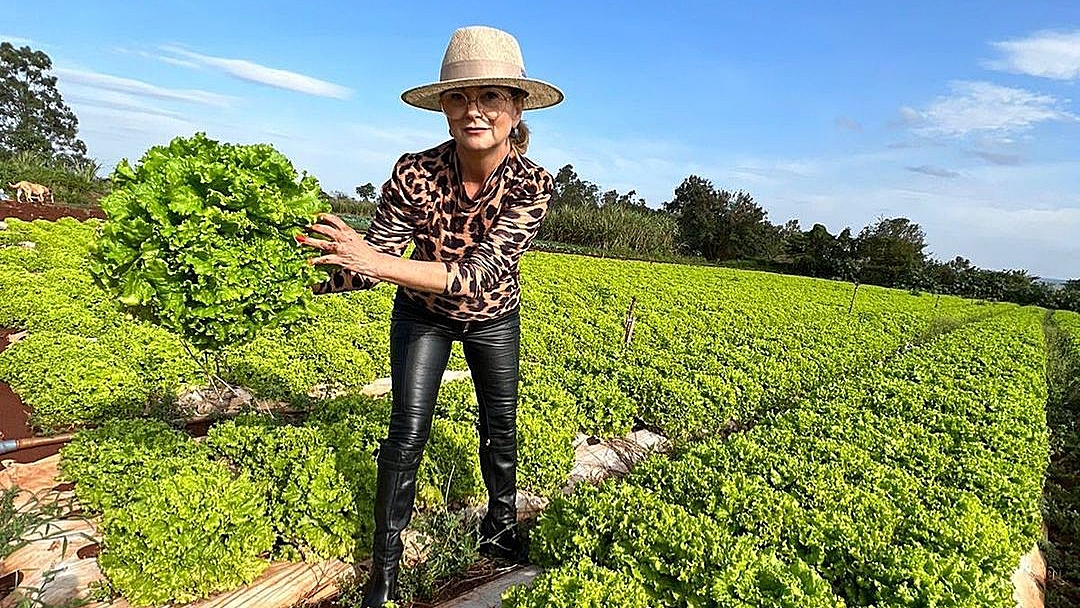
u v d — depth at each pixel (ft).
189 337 11.77
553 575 13.07
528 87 12.59
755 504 16.66
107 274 11.28
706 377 32.63
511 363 14.66
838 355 49.60
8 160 144.56
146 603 13.34
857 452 22.36
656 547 14.62
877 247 209.56
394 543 13.55
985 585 14.44
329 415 21.18
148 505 13.98
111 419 19.60
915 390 34.01
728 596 12.83
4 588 13.91
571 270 97.55
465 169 12.94
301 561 15.47
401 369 13.43
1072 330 111.65
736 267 218.59
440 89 11.96
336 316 38.70
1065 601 20.13
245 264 11.19
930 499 19.71
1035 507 21.36
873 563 14.97
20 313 33.40
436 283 11.59
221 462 17.54
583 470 23.95
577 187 308.81
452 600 14.87
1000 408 32.35
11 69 263.70
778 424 25.68
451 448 19.11
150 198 10.78
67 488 18.01
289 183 11.73
